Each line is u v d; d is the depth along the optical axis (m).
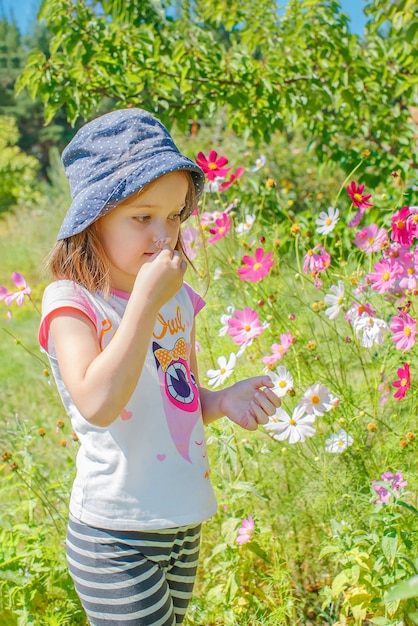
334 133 3.83
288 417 1.94
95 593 1.42
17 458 2.54
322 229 2.36
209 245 2.80
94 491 1.43
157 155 1.44
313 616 2.08
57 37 3.49
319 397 1.93
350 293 2.21
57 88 3.46
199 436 1.52
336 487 2.03
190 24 3.91
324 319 2.29
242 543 1.89
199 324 2.63
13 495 2.62
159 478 1.42
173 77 3.58
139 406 1.44
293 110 3.66
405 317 1.93
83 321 1.42
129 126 1.50
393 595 0.97
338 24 3.76
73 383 1.32
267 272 2.21
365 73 3.68
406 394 2.05
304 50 3.75
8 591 1.90
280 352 2.04
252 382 1.65
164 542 1.43
